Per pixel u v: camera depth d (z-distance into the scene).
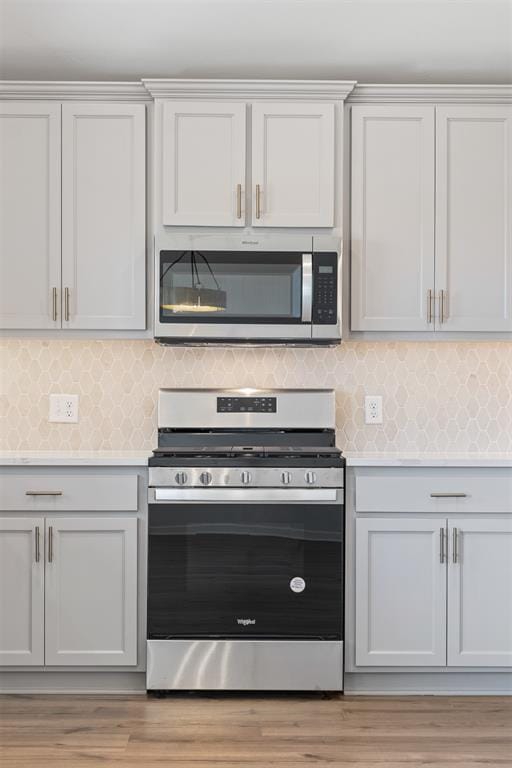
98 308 3.22
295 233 3.21
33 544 2.96
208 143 3.18
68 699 2.94
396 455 3.39
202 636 2.94
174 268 3.13
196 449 3.17
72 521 2.95
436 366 3.53
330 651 2.94
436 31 3.17
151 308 3.24
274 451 3.08
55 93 3.19
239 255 3.13
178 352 3.50
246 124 3.19
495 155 3.24
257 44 3.23
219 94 3.17
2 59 3.31
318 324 3.14
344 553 2.98
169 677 2.94
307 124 3.19
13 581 2.95
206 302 3.14
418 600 2.98
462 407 3.54
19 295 3.21
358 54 3.28
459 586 2.98
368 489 2.96
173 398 3.34
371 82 3.45
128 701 2.92
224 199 3.19
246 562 2.94
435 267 3.23
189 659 2.94
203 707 2.87
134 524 2.96
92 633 2.96
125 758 2.45
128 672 3.01
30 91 3.18
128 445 3.50
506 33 3.16
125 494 2.96
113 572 2.96
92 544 2.96
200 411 3.34
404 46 3.24
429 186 3.23
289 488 2.95
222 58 3.31
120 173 3.20
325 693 3.00
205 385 3.49
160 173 3.19
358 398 3.51
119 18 3.10
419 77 3.42
